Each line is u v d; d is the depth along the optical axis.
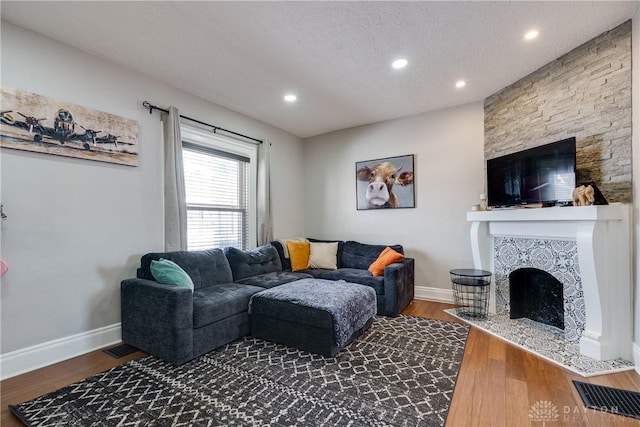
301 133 5.01
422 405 1.70
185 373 2.08
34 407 1.71
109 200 2.66
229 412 1.65
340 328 2.31
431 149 4.02
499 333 2.73
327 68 2.87
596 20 2.20
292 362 2.23
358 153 4.63
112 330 2.64
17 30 2.18
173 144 3.07
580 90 2.53
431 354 2.35
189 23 2.19
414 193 4.14
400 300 3.38
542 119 2.88
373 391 1.84
